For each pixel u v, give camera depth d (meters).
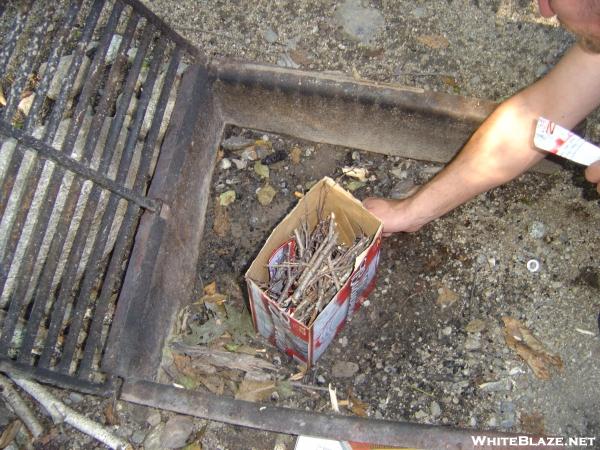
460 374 1.89
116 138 1.68
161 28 1.85
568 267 1.99
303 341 1.65
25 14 1.57
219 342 1.94
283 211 2.14
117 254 1.70
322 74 1.94
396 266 2.03
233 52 2.28
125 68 2.06
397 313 1.98
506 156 1.75
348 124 2.06
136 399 1.65
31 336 1.59
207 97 1.98
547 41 2.21
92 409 1.87
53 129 1.55
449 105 1.87
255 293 1.61
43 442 1.82
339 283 1.73
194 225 2.00
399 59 2.22
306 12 2.31
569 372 1.86
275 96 2.00
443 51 2.22
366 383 1.89
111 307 1.92
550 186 2.09
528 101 1.71
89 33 1.67
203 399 1.64
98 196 1.65
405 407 1.86
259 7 2.33
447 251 2.04
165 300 1.82
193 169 1.94
